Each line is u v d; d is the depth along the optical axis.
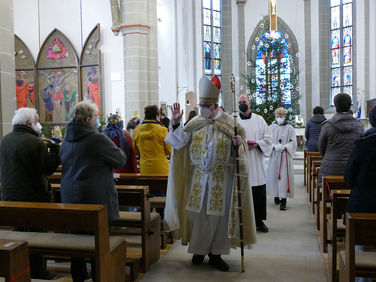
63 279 3.65
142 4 11.15
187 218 4.00
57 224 2.76
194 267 3.93
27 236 3.01
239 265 3.98
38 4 12.07
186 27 16.33
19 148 3.29
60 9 11.93
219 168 3.86
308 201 7.36
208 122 3.94
